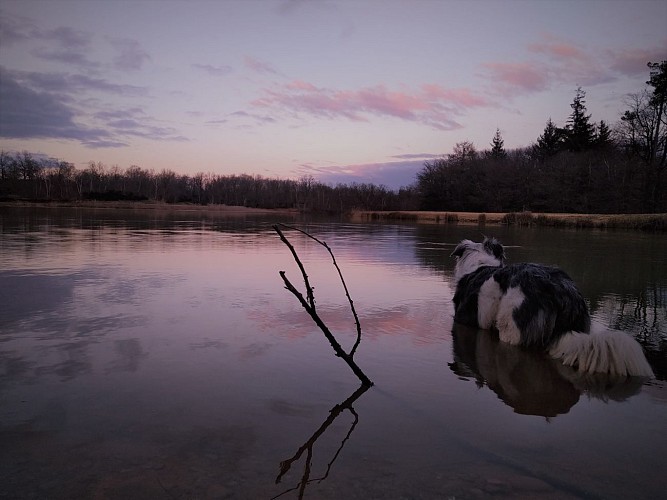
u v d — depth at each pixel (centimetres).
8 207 4684
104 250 1119
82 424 271
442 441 259
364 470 227
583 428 280
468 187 5666
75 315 516
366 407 302
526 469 231
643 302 638
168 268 858
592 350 392
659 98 4284
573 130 5894
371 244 1492
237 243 1385
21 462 231
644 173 4053
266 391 324
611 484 219
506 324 463
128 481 215
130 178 8138
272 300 609
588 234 2145
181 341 431
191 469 226
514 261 1066
